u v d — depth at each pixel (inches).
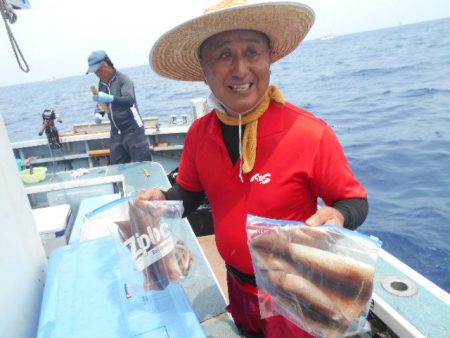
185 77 62.2
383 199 225.0
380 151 313.4
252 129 45.4
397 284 58.4
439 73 814.5
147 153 171.6
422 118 429.4
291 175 44.2
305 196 46.1
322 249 36.2
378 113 488.1
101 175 134.7
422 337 48.4
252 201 46.5
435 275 155.1
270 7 41.5
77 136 201.9
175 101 946.7
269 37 47.9
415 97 573.9
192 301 67.1
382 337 56.2
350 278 35.2
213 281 71.3
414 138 340.2
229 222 49.6
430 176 249.8
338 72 1056.2
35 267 55.9
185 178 57.9
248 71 43.7
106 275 50.4
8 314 45.1
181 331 41.1
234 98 44.9
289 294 37.3
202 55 48.7
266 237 38.0
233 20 41.8
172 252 47.1
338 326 36.6
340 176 42.9
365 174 268.4
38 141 202.2
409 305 53.9
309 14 46.8
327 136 43.6
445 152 291.9
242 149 46.1
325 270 35.7
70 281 49.6
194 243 76.0
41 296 56.6
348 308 35.8
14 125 909.2
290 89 834.8
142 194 53.7
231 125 48.1
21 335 47.9
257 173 45.6
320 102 630.5
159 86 1562.5
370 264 35.1
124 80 161.6
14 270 48.5
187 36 45.5
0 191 48.2
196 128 54.4
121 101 157.2
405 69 932.6
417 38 2244.1
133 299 46.0
